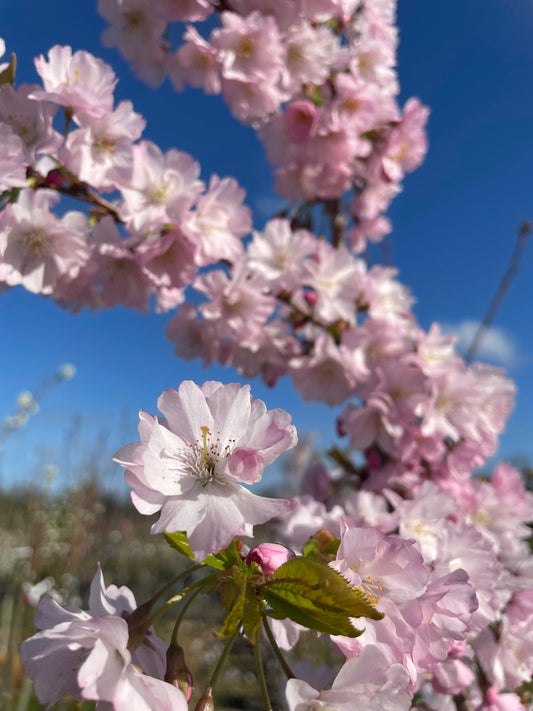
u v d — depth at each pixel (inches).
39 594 27.1
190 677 4.9
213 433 5.3
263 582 4.8
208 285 14.2
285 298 15.7
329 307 15.3
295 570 4.6
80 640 4.8
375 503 10.0
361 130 14.8
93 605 5.4
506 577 9.6
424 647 5.1
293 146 15.9
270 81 13.2
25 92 10.2
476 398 14.4
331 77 14.9
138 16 14.2
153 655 5.0
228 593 4.7
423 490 8.8
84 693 4.4
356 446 14.4
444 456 14.6
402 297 16.3
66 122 10.8
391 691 4.6
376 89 14.6
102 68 11.1
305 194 17.0
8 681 18.2
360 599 4.3
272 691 13.6
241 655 26.0
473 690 10.3
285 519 9.4
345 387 15.5
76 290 11.8
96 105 10.7
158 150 12.0
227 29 12.6
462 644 6.4
